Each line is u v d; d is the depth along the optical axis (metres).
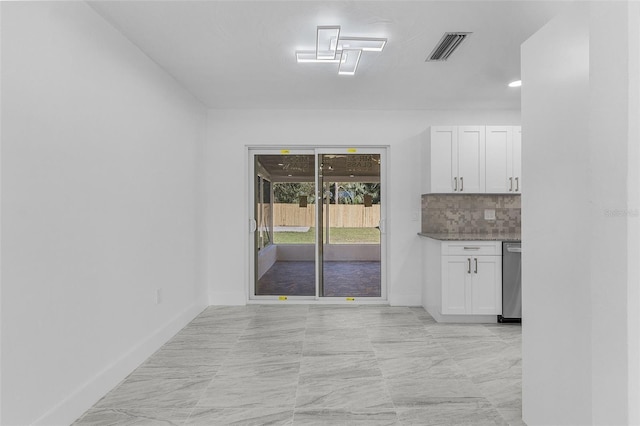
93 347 2.34
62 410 2.04
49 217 1.97
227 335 3.62
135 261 2.89
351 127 4.75
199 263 4.43
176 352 3.19
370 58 3.16
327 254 5.94
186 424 2.09
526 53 2.06
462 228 4.71
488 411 2.23
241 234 4.76
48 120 1.96
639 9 1.40
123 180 2.71
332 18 2.51
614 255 1.49
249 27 2.63
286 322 4.04
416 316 4.27
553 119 1.83
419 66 3.34
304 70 3.44
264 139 4.75
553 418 1.84
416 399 2.38
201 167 4.52
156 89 3.28
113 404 2.32
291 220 4.99
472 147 4.34
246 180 4.82
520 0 2.28
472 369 2.83
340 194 4.96
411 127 4.74
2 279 1.68
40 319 1.90
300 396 2.41
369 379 2.66
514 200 4.73
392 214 4.74
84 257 2.26
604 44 1.52
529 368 2.05
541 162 1.93
